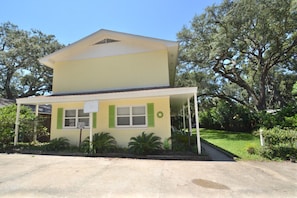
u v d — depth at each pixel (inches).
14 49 928.9
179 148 364.8
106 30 457.4
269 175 214.5
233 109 782.5
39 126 443.8
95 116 418.6
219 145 449.7
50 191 166.7
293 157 288.0
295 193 163.5
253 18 636.7
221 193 162.7
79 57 483.8
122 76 450.9
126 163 271.1
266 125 545.6
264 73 783.1
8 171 228.2
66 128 429.4
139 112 402.3
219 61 762.8
